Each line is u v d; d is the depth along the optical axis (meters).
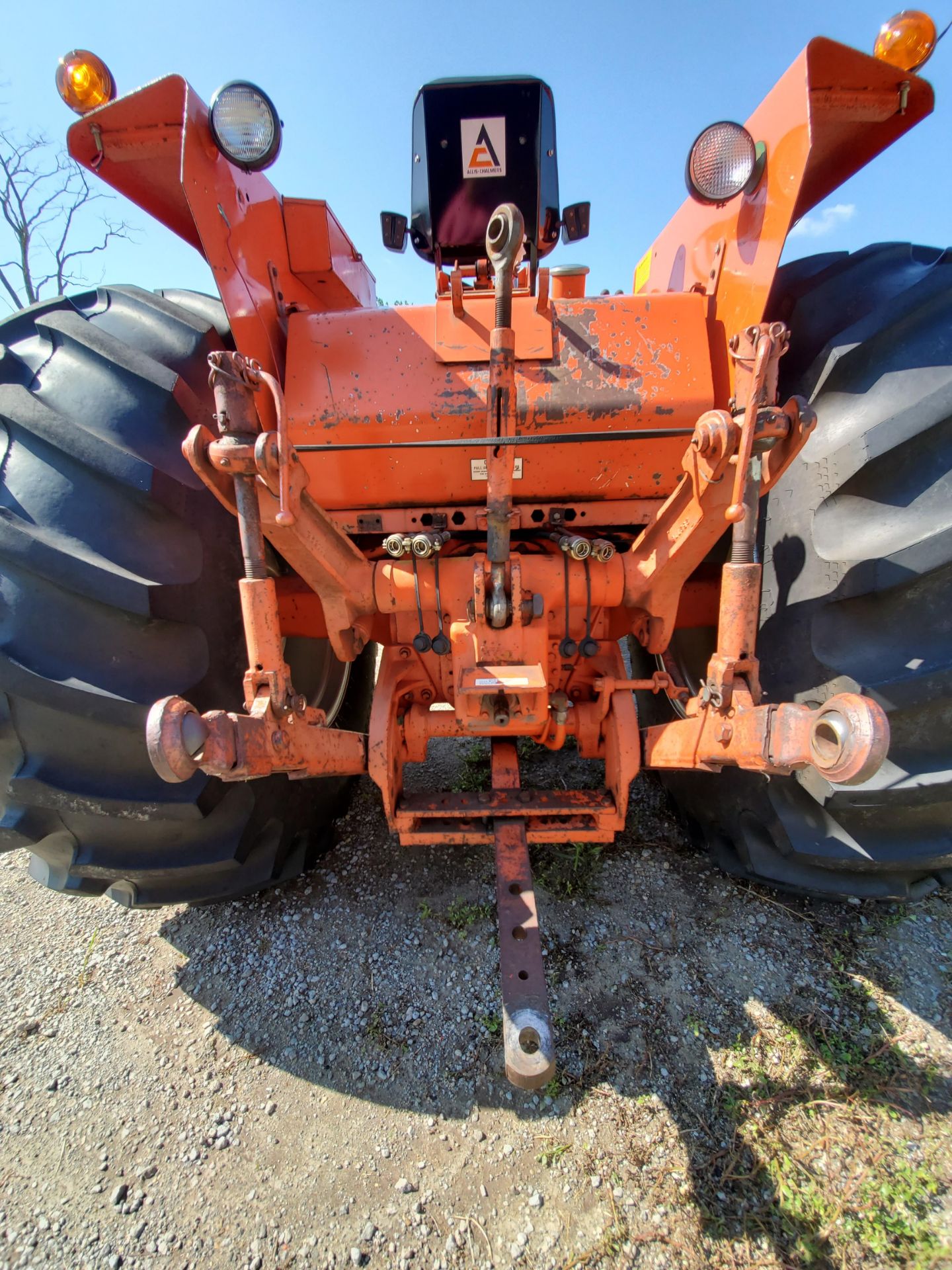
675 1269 1.43
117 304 2.14
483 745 3.49
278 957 2.25
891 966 2.10
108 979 2.21
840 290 1.98
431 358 2.04
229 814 2.02
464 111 2.60
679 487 1.63
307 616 2.31
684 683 2.64
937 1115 1.69
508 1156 1.65
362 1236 1.51
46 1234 1.54
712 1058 1.85
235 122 1.62
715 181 1.73
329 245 2.34
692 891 2.41
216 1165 1.67
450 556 2.15
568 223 3.01
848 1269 1.42
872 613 1.69
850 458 1.71
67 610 1.67
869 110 1.72
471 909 2.38
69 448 1.70
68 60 1.65
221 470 1.45
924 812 1.76
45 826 1.84
